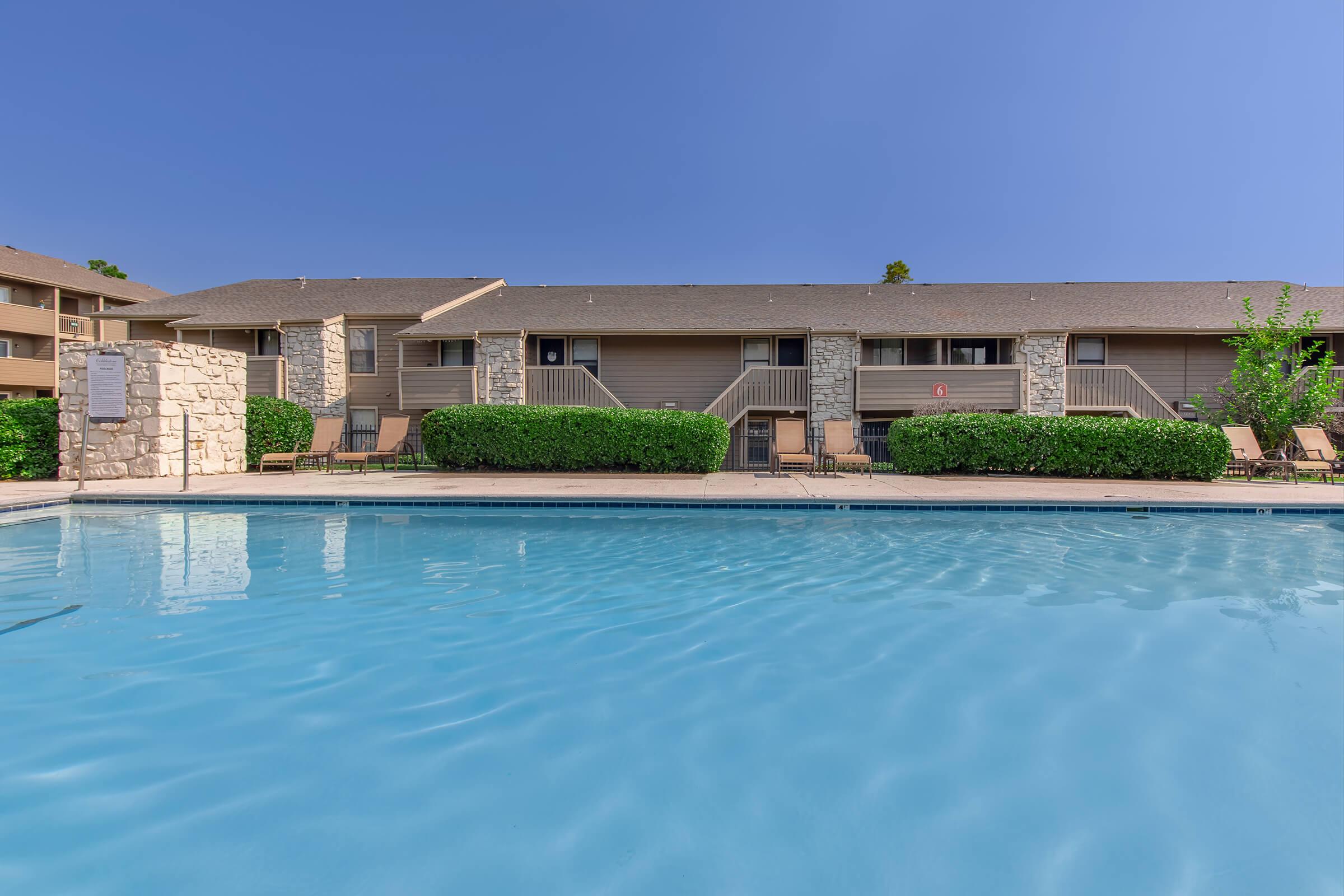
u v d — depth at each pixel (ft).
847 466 45.27
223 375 43.11
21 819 7.16
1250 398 48.83
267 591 16.19
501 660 11.95
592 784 8.05
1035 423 40.81
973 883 6.32
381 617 14.28
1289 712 9.81
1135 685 10.83
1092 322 57.16
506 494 30.60
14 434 36.81
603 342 62.08
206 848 6.75
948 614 14.66
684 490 33.09
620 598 15.93
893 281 121.08
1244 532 24.75
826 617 14.49
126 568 18.45
